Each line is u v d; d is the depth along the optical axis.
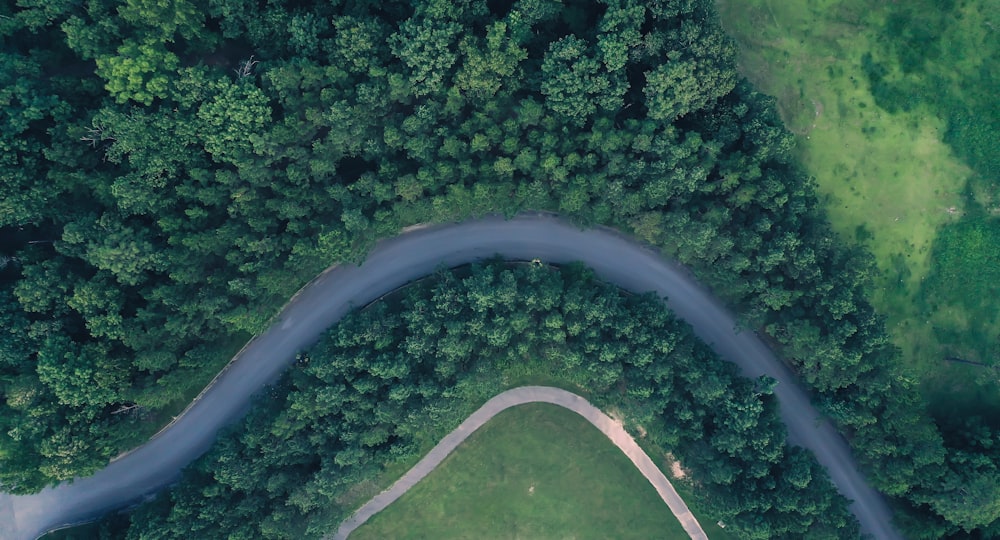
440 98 72.81
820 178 82.81
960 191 82.31
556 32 77.00
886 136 82.44
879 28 82.69
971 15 82.25
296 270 76.19
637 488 83.00
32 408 68.31
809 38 82.88
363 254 77.44
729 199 74.50
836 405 75.81
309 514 75.31
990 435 76.25
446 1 68.62
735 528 74.06
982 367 81.19
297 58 71.12
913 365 82.31
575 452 83.38
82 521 79.31
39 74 68.50
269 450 73.44
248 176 70.31
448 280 75.69
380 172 73.94
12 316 69.62
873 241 82.50
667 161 71.94
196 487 73.94
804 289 75.19
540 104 71.94
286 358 82.00
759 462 72.94
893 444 74.25
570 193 74.44
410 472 82.94
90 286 68.56
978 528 75.56
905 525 78.19
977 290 81.88
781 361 82.06
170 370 73.25
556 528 83.38
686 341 75.94
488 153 75.50
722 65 71.00
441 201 74.75
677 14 71.25
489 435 83.12
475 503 83.44
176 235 70.56
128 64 65.38
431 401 73.50
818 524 72.69
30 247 71.69
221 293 72.75
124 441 76.69
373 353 74.38
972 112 82.19
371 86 70.62
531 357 78.12
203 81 67.19
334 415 75.75
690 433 74.69
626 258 82.75
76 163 68.75
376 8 75.00
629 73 75.81
